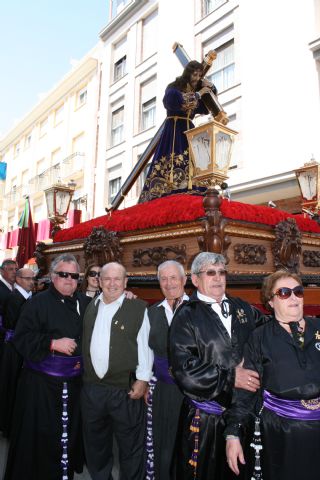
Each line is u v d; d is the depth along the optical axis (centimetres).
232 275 273
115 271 287
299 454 184
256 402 205
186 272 285
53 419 279
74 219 1502
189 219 287
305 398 189
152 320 283
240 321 227
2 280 518
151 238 319
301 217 378
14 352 419
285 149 957
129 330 281
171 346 218
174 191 423
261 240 319
